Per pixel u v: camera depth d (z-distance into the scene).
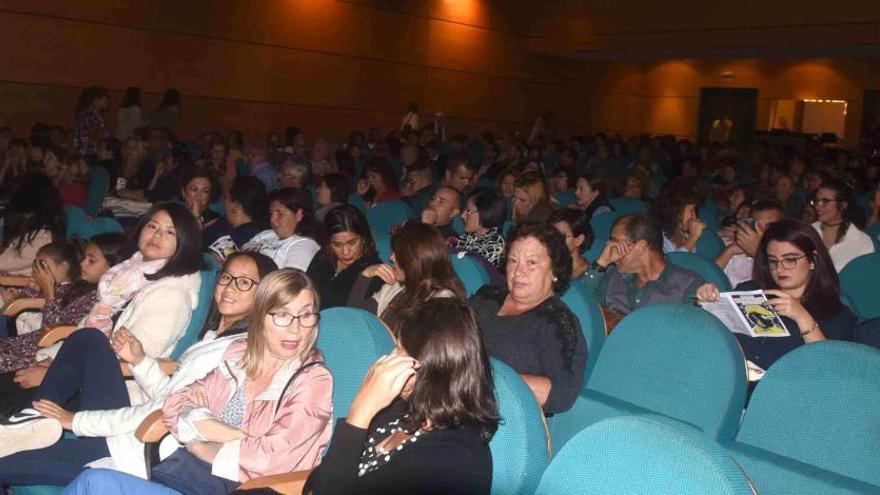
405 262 3.37
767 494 2.55
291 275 2.71
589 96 19.45
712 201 7.80
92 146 10.05
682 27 15.60
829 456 2.51
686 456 1.71
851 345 2.55
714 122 19.91
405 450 2.15
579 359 2.96
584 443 1.88
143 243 3.68
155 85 12.36
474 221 4.93
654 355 2.91
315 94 14.41
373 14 15.12
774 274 3.33
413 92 15.98
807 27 14.20
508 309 3.16
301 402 2.65
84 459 3.03
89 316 3.72
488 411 2.16
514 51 17.70
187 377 2.85
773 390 2.66
